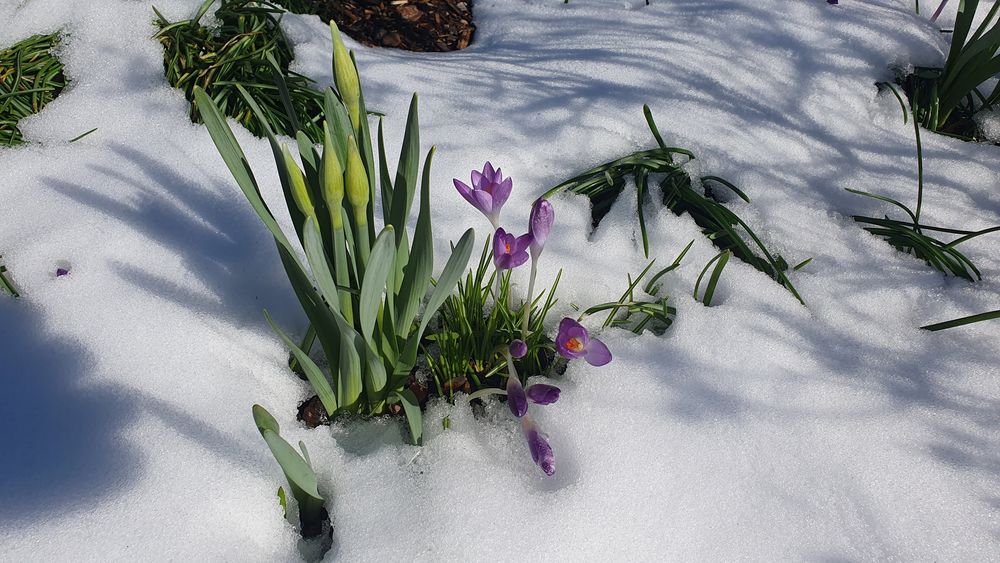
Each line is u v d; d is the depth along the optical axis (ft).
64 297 2.28
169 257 2.41
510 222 2.60
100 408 2.04
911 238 2.55
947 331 2.37
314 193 1.80
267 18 3.04
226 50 2.92
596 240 2.58
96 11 2.97
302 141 1.77
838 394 2.19
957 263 2.51
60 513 1.84
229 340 2.21
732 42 3.26
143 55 2.92
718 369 2.23
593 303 2.42
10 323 2.23
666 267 2.52
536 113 2.94
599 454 2.03
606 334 2.32
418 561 1.84
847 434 2.10
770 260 2.48
